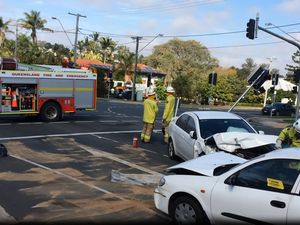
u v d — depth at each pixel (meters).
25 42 75.12
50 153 13.16
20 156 12.42
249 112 53.69
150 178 10.37
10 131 17.58
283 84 84.25
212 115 11.95
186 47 85.12
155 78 82.81
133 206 7.84
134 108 37.38
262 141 9.16
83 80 23.20
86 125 20.88
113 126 21.03
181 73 80.94
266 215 5.65
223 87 69.12
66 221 6.93
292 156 5.75
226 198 6.05
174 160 13.02
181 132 12.33
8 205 7.72
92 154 13.30
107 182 9.77
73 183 9.50
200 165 6.93
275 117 44.78
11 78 20.80
